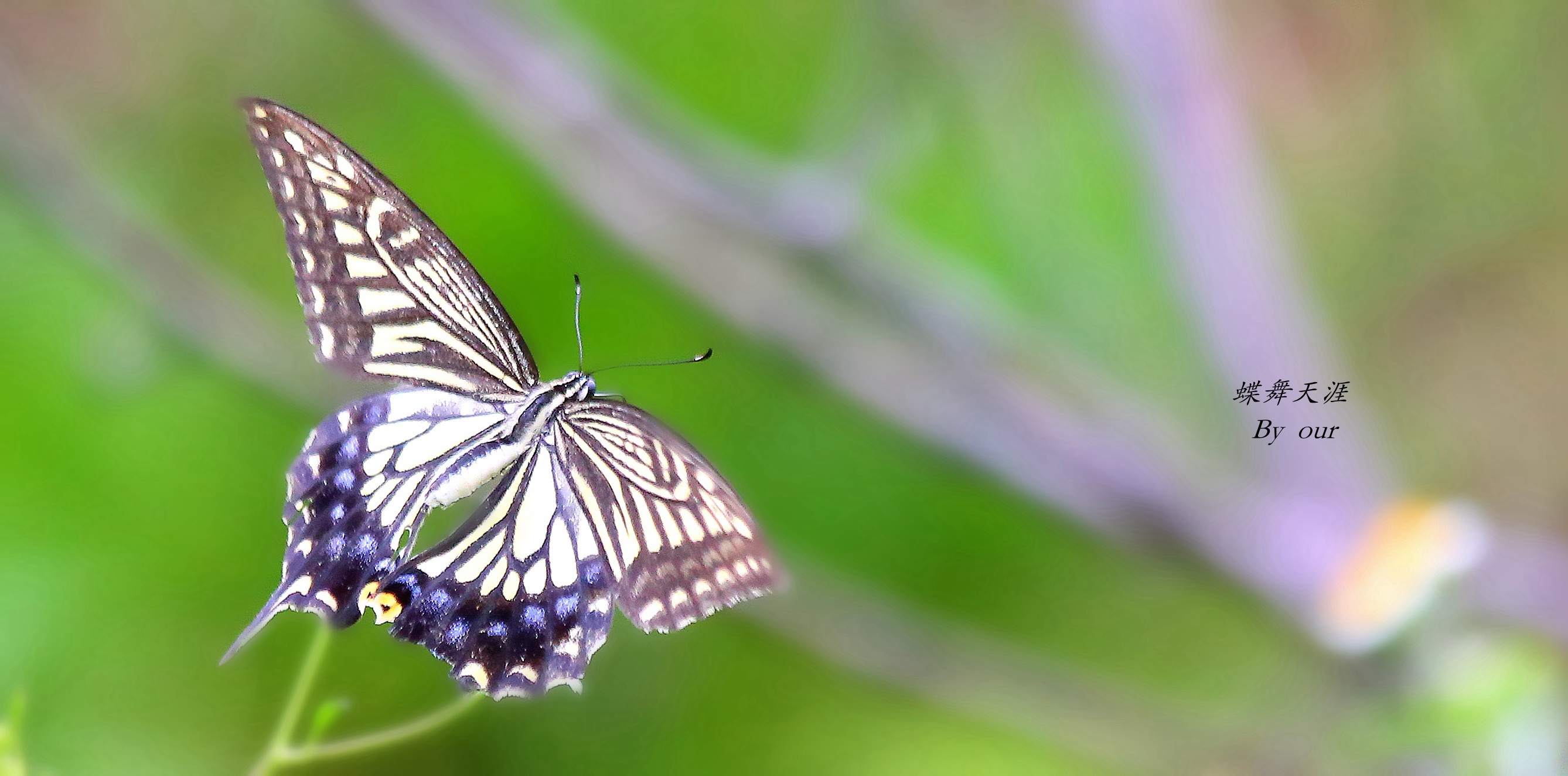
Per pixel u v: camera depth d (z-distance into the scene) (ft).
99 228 2.20
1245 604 2.25
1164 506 2.22
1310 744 2.22
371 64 2.37
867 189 2.28
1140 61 2.26
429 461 2.03
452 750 2.36
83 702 2.32
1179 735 2.26
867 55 2.27
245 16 2.36
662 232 2.23
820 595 2.27
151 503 2.36
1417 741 2.19
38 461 2.35
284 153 1.97
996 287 2.36
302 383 2.20
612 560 2.02
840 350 2.24
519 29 2.21
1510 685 2.18
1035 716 2.27
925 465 2.35
